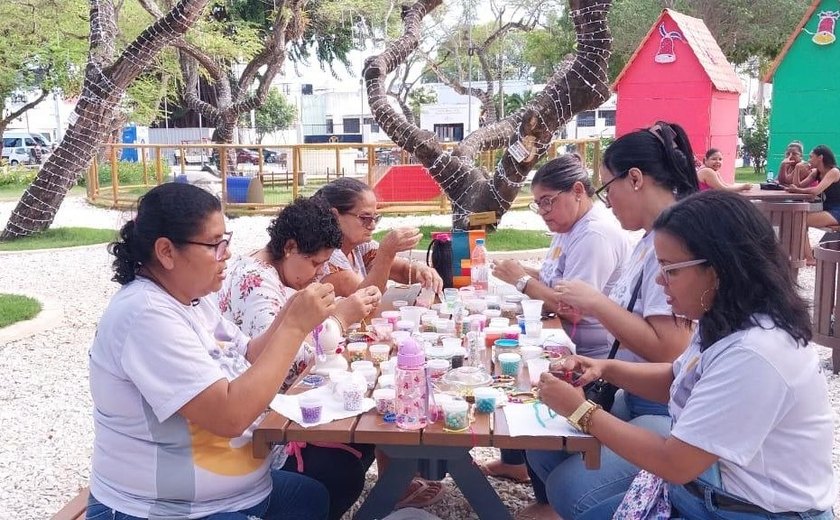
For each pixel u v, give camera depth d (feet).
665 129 9.68
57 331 22.50
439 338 10.21
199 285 7.27
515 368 8.95
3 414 15.88
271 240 10.44
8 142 109.70
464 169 32.89
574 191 11.90
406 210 49.83
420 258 26.53
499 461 12.80
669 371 8.60
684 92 43.80
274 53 66.39
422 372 7.39
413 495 11.59
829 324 17.98
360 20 78.64
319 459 9.75
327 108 148.66
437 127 128.16
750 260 6.48
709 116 43.21
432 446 7.64
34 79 74.59
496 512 8.45
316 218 10.19
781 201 29.84
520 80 132.26
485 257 14.65
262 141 135.74
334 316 9.88
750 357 6.33
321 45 99.55
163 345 6.89
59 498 12.26
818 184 31.14
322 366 9.36
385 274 12.65
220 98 69.21
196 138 107.86
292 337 7.34
